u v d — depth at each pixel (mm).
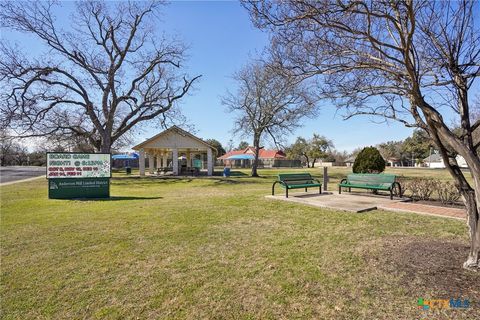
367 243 5035
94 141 27047
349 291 3350
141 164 29484
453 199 8891
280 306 3078
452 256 4094
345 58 3982
